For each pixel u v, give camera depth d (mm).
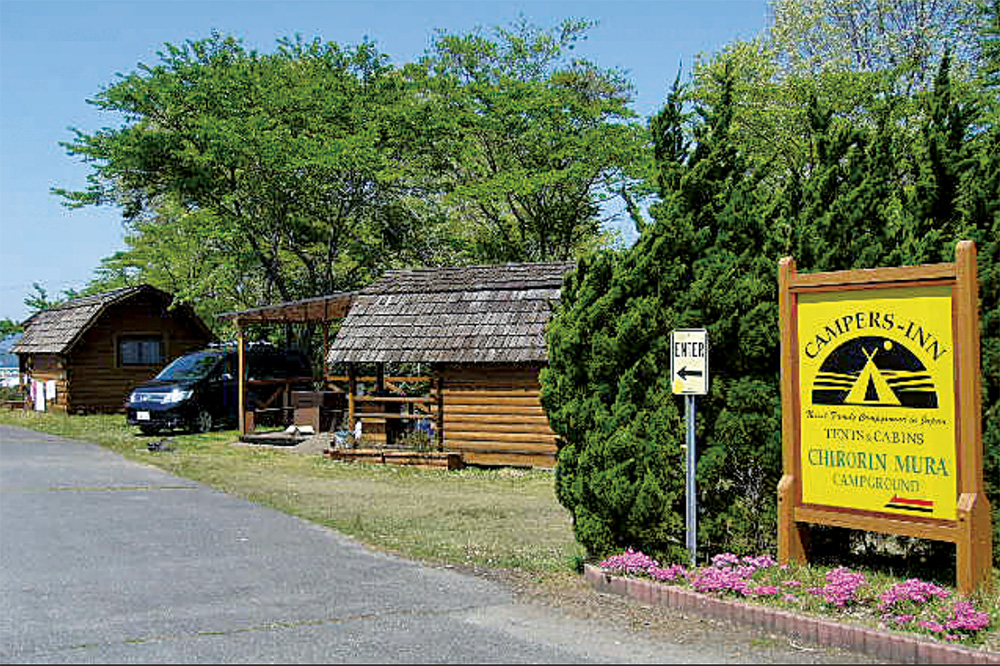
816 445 8320
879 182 9555
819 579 7988
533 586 8641
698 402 9008
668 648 6711
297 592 8461
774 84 28281
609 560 8656
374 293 21688
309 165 30469
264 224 32688
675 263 9094
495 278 20531
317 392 24656
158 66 31562
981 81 23578
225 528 11828
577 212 33938
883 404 7941
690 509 8633
